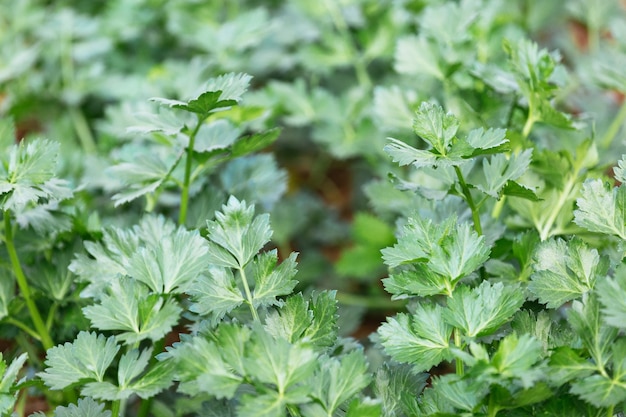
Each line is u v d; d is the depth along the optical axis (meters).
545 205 1.38
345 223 1.77
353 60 1.76
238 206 1.28
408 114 1.53
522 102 1.45
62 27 1.88
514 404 1.19
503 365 1.18
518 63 1.42
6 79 1.74
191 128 1.41
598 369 1.19
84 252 1.38
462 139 1.25
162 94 1.71
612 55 1.67
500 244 1.35
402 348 1.23
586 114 1.51
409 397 1.24
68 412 1.26
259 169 1.49
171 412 1.38
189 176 1.38
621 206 1.26
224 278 1.27
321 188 2.00
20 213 1.36
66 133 1.75
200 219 1.41
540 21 1.87
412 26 1.76
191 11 1.93
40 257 1.40
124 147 1.49
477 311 1.23
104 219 1.50
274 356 1.19
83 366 1.24
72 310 1.37
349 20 1.79
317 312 1.26
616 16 1.86
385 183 1.52
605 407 1.21
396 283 1.25
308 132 1.93
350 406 1.20
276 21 1.78
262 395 1.18
